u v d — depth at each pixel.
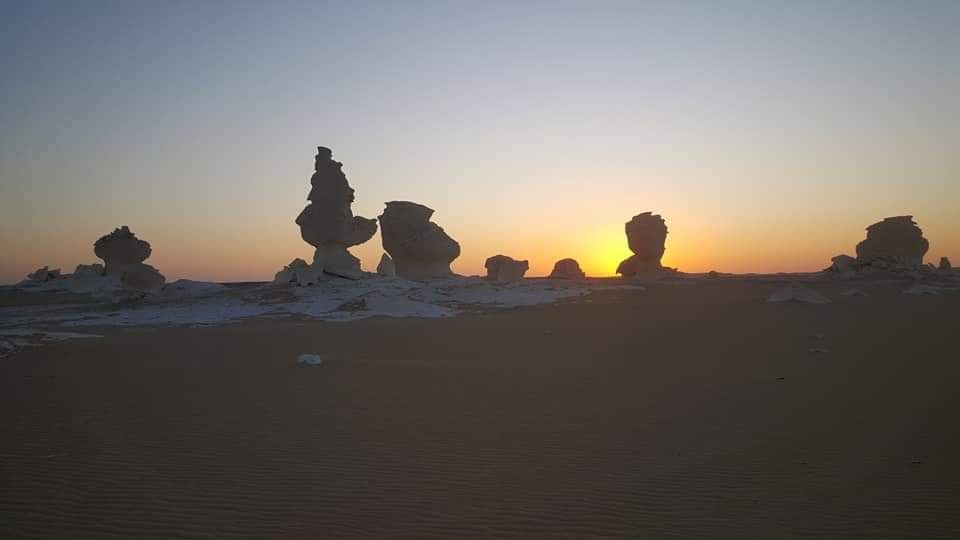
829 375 15.96
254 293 43.81
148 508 8.08
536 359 19.36
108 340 25.05
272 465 9.66
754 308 35.97
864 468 9.37
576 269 65.06
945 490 8.52
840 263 58.66
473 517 7.88
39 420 12.10
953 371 16.02
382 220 54.09
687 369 17.23
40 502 8.23
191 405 13.35
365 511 8.05
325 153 47.94
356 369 17.66
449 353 20.72
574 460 9.91
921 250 58.88
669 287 52.38
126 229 58.16
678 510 8.07
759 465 9.58
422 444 10.71
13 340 24.20
